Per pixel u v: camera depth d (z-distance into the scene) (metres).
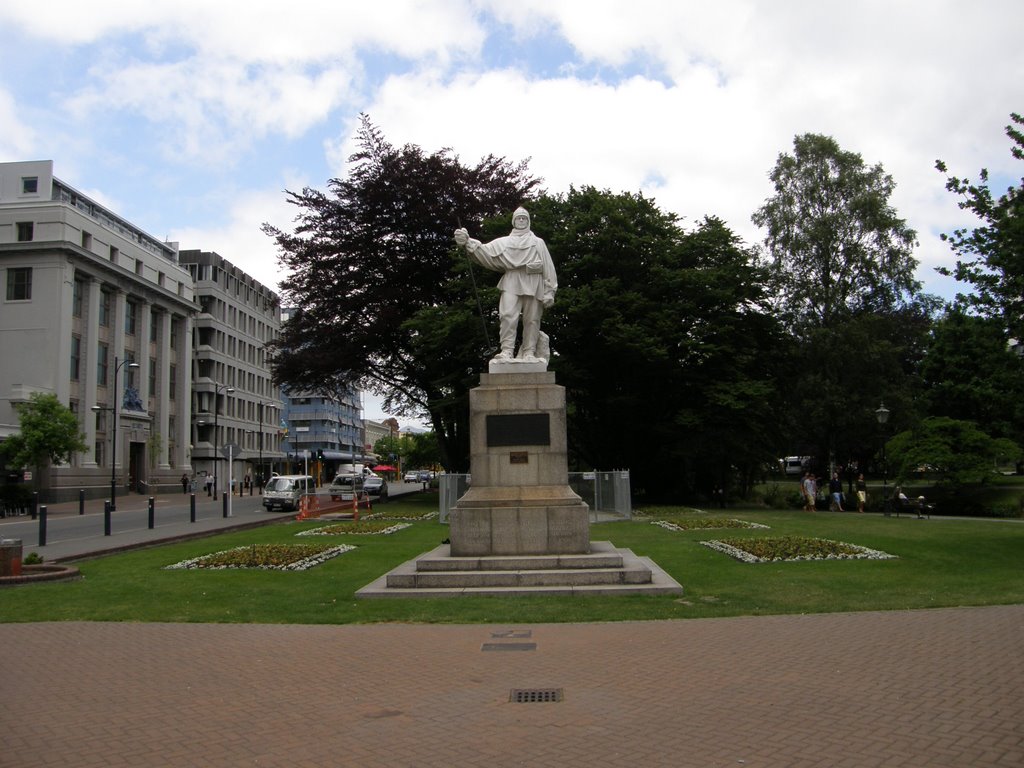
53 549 19.02
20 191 60.03
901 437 36.69
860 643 8.57
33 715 6.60
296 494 40.59
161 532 24.42
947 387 20.11
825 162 47.44
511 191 40.81
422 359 38.94
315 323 41.00
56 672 7.95
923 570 14.14
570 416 40.25
